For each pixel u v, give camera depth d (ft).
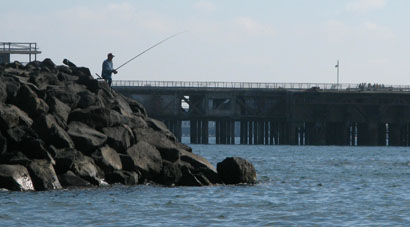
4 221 219.41
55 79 360.89
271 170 506.89
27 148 297.74
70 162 302.25
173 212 247.70
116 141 330.75
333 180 412.36
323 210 260.01
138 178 328.90
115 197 280.31
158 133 358.64
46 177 291.38
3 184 283.18
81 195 280.72
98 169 315.99
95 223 220.64
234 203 276.82
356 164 610.65
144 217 234.58
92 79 370.73
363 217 242.78
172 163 340.18
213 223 225.76
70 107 340.39
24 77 352.08
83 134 319.88
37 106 320.09
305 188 351.67
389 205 278.05
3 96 314.35
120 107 364.79
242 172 351.25
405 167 570.05
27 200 261.44
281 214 248.32
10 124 300.61
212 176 346.74
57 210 242.99
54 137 306.76
